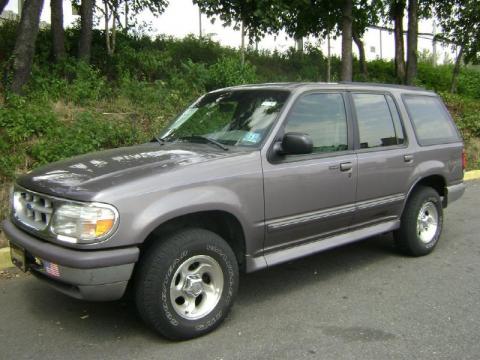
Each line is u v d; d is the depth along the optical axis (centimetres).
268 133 436
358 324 413
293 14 1465
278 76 1575
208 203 384
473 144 1277
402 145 559
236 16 1284
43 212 371
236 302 459
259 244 429
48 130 791
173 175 375
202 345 378
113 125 853
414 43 1683
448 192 623
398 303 456
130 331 401
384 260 578
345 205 491
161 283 363
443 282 509
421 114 600
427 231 599
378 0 1557
